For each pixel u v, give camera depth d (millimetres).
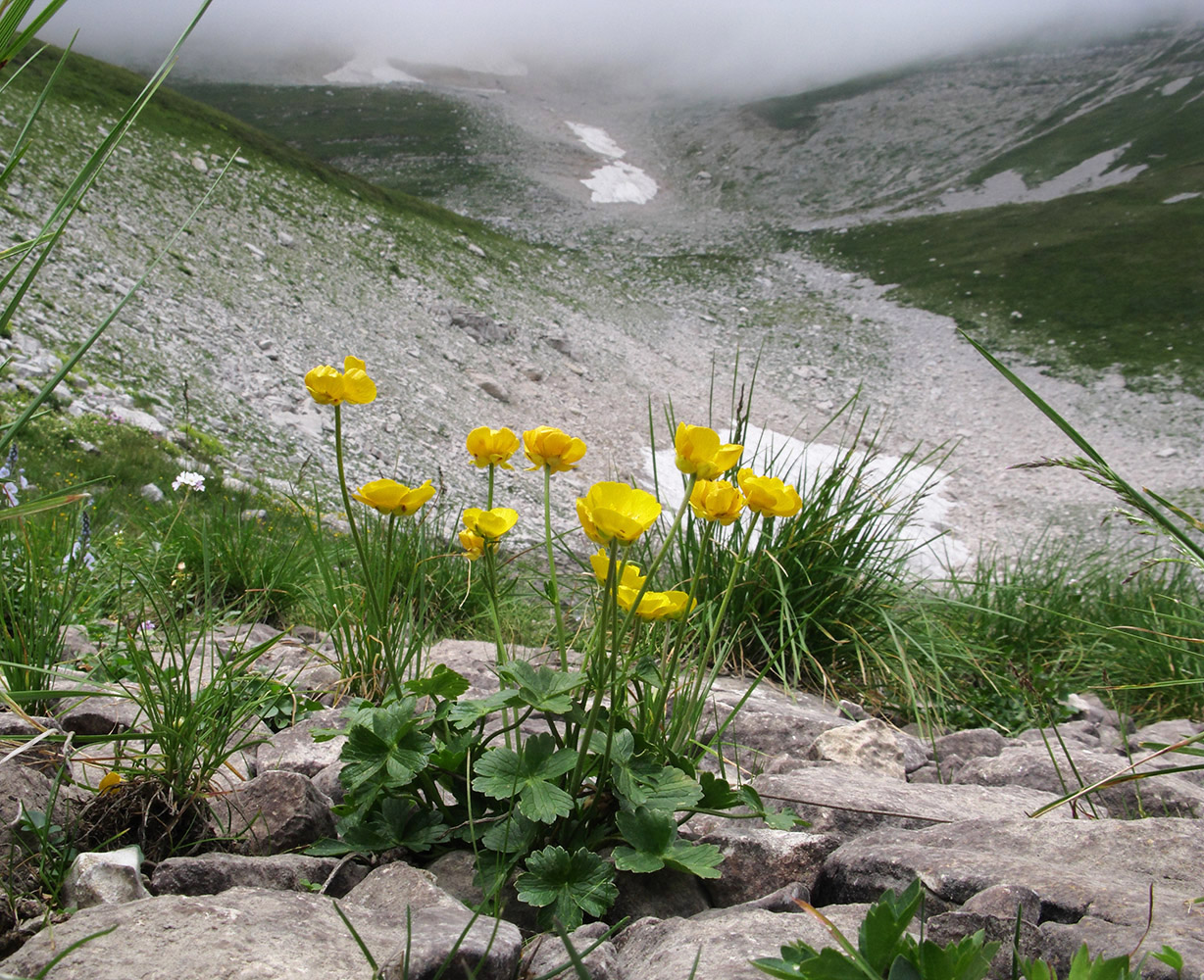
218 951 1163
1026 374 41875
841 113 115062
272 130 105375
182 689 1995
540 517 17000
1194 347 41812
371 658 2781
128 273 22844
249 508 7770
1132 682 4566
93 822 1662
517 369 32531
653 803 1597
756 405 36969
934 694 4023
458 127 109062
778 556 3891
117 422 13727
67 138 29984
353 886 1649
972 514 27156
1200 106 79000
